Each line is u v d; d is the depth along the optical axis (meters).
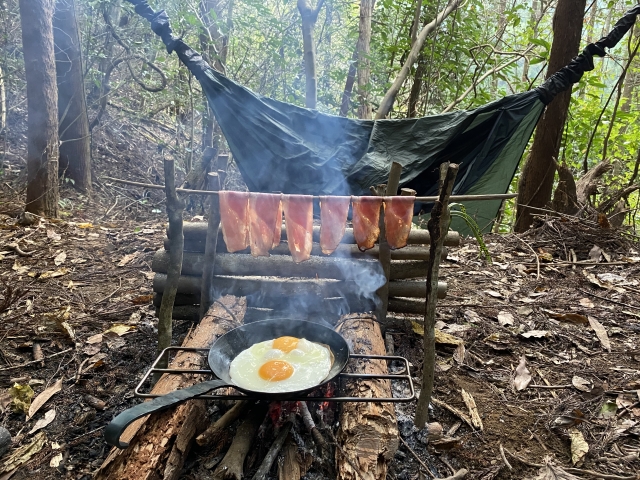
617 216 2.08
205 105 2.70
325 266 1.06
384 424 0.69
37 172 1.96
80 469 0.73
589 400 0.92
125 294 1.34
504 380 0.99
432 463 0.76
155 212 2.57
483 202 2.03
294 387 0.71
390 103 2.57
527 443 0.81
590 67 1.73
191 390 0.65
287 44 2.82
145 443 0.65
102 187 2.69
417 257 1.08
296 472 0.69
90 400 0.88
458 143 1.79
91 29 2.73
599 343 1.15
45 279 1.40
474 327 1.21
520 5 2.68
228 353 0.79
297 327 0.85
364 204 0.80
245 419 0.77
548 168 2.20
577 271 1.63
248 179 1.87
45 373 0.97
